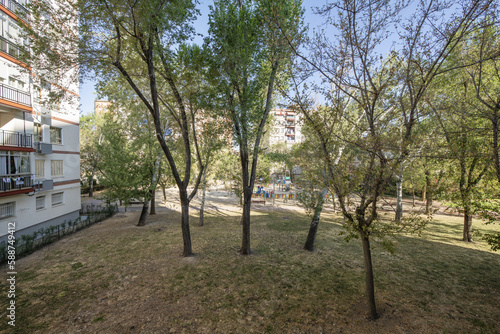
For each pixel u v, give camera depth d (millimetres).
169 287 7273
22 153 12945
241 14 8719
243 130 9250
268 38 7977
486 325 5648
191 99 9742
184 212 9750
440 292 7164
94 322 5605
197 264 8961
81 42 7410
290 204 25203
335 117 6188
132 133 15531
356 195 5766
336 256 10008
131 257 9664
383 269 8734
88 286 7305
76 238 12695
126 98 11500
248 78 9406
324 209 21734
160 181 18500
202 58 9203
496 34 7090
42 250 10750
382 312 6098
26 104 12875
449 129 10031
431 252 10680
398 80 5695
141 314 5949
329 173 6195
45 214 14906
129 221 16953
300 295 6910
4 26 11938
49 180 14805
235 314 6023
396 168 5059
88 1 6793
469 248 11336
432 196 10078
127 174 14477
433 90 9688
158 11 7289
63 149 16875
